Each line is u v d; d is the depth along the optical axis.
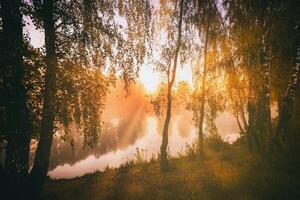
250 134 12.00
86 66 7.17
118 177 10.70
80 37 6.94
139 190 8.49
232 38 11.13
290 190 6.36
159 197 7.68
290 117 9.45
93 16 7.65
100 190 8.90
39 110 6.21
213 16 12.35
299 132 9.51
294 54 9.10
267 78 10.01
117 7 8.80
